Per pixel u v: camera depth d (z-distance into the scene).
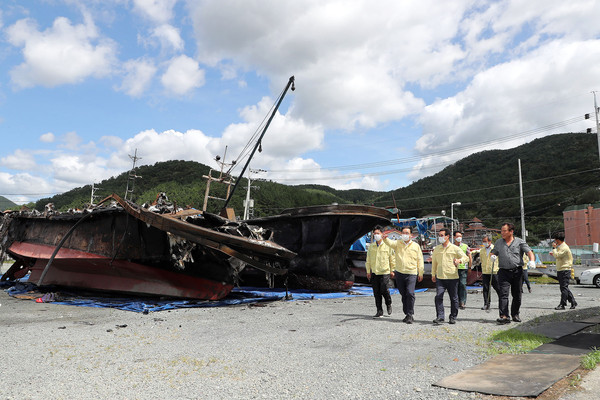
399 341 5.42
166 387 3.62
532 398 3.02
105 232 11.38
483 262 9.24
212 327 6.89
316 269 13.68
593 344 4.77
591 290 15.05
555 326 6.10
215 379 3.84
